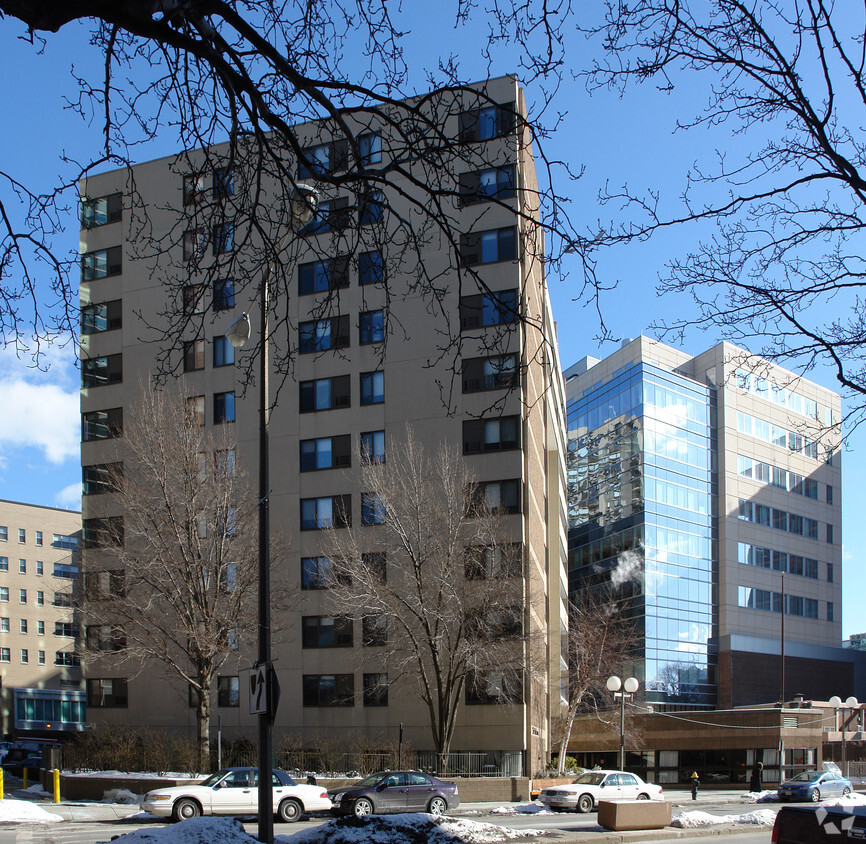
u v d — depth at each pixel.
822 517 87.12
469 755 36.47
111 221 47.78
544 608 50.72
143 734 39.72
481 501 37.50
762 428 81.69
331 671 40.91
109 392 46.59
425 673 37.12
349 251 8.57
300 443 43.00
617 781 29.73
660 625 68.69
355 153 7.39
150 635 35.00
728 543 75.56
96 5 5.88
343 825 13.80
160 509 34.38
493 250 39.75
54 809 26.53
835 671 82.56
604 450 77.25
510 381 8.15
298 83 7.06
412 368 41.44
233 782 24.80
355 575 35.34
